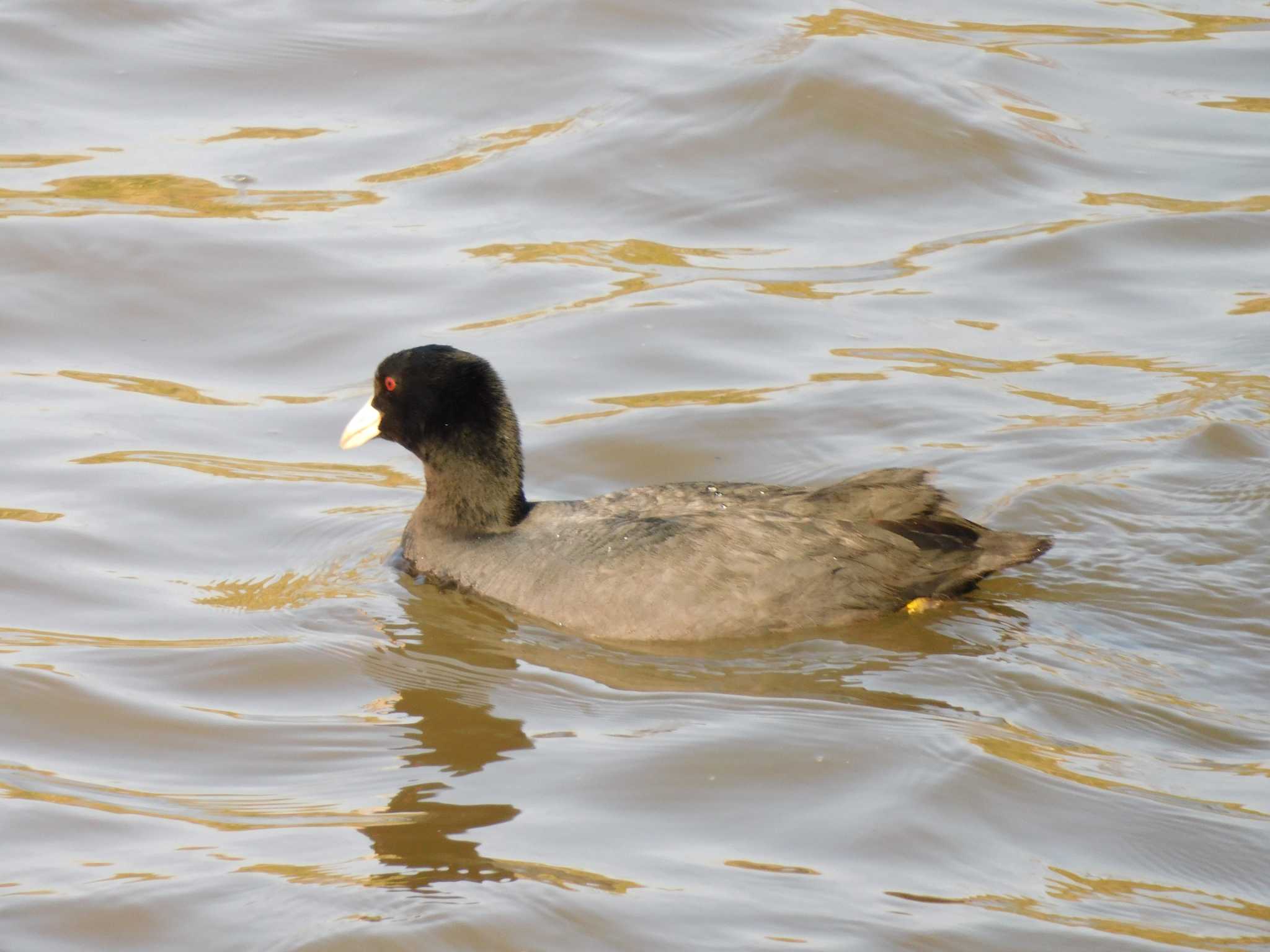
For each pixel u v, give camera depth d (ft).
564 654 44.11
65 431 57.16
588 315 65.57
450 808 36.58
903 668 42.52
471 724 40.63
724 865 34.12
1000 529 49.70
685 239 71.72
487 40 86.63
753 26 87.86
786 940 31.42
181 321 65.41
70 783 38.11
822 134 78.48
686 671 42.93
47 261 68.08
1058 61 85.51
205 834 35.83
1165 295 67.00
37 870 34.40
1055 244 70.64
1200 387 59.16
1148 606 45.21
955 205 74.43
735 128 79.00
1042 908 32.65
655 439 57.00
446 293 67.15
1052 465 53.88
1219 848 34.65
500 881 33.45
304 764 39.01
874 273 69.05
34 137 77.25
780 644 44.06
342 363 62.80
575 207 74.08
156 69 83.92
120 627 45.96
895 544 44.78
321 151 77.51
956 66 83.46
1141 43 87.86
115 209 71.67
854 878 33.63
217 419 58.80
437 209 73.51
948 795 36.65
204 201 72.79
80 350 63.31
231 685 42.86
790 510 45.44
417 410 48.93
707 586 44.19
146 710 41.47
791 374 61.41
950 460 54.49
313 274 68.18
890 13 90.53
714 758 38.47
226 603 47.52
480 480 48.98
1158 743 38.83
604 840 35.06
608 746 39.19
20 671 43.06
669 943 31.32
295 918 32.32
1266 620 44.47
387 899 32.86
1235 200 73.61
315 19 89.10
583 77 83.51
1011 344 63.41
